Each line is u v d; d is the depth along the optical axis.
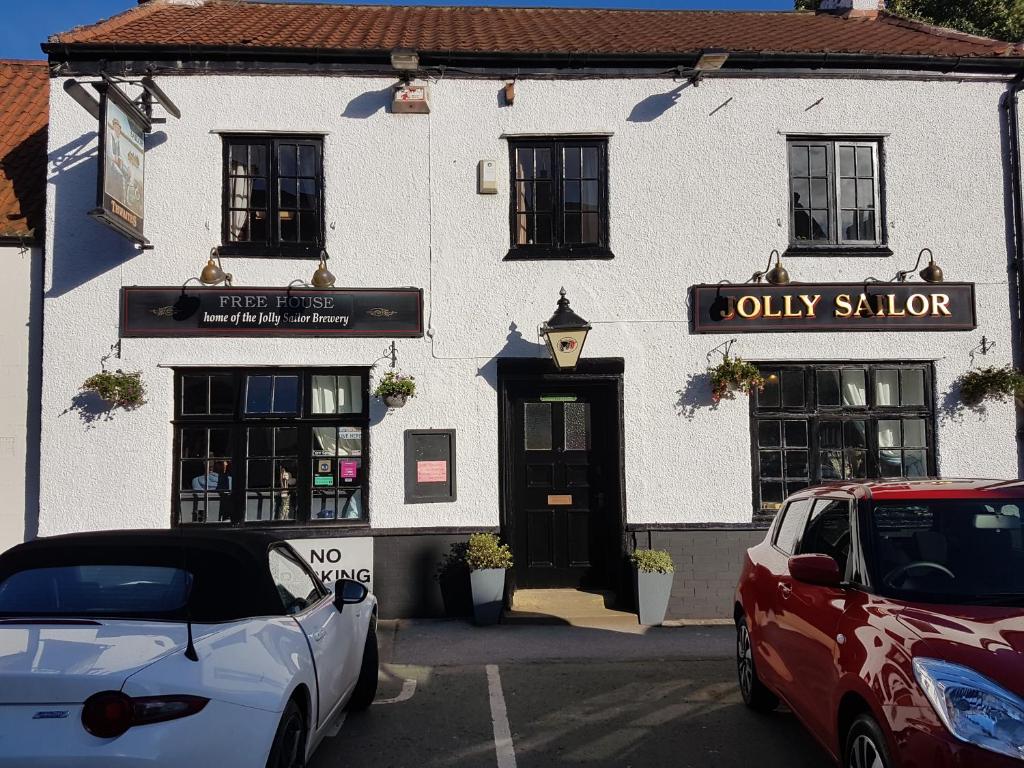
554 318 8.73
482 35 10.62
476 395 9.10
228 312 8.95
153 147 9.03
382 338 9.09
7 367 8.98
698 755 5.10
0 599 4.13
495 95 9.36
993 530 4.37
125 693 3.19
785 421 9.29
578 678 6.77
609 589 9.24
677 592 8.97
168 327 8.89
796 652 4.72
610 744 5.30
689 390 9.20
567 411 9.45
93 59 9.08
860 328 9.29
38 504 8.88
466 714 5.90
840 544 4.68
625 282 9.27
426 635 8.19
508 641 7.95
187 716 3.29
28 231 9.12
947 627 3.59
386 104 9.27
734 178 9.38
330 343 9.04
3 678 3.18
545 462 9.40
